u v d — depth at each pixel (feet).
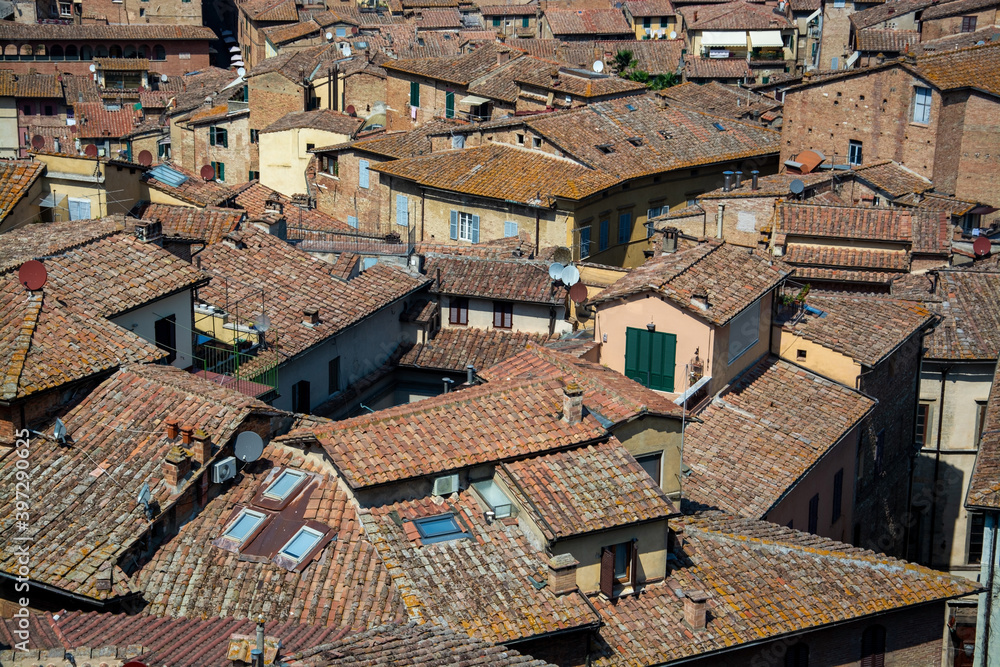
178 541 116.47
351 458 116.98
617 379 140.56
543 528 113.50
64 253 149.69
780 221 215.10
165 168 231.09
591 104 286.25
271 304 175.73
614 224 260.62
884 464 182.70
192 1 590.96
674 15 494.18
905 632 127.54
